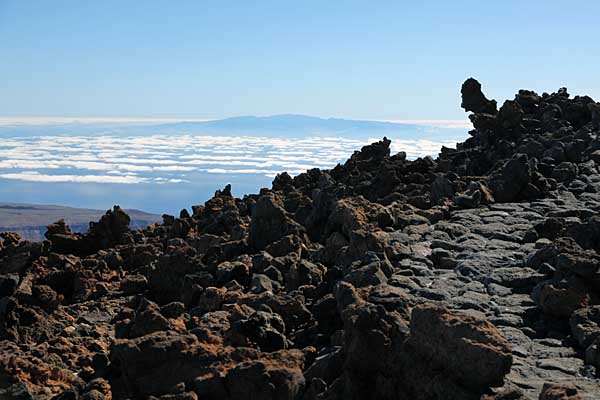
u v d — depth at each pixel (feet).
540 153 138.00
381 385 44.57
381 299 52.75
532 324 55.67
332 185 127.03
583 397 41.06
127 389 51.31
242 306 62.08
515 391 38.22
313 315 60.49
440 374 41.50
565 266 58.44
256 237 93.81
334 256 82.79
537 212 98.73
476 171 138.00
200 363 50.29
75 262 103.14
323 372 47.37
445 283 65.00
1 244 110.52
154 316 60.95
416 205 106.22
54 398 52.42
